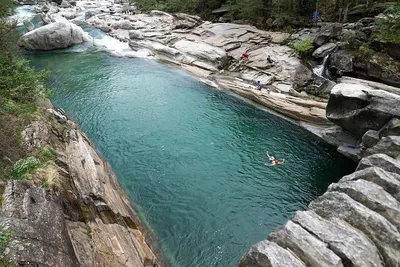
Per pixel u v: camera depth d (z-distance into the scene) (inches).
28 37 1800.0
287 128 1156.5
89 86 1432.1
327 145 1069.8
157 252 687.7
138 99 1328.7
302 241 454.3
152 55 1776.6
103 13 2588.6
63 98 1318.9
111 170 914.7
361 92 940.6
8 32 1190.3
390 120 852.0
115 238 608.1
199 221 775.1
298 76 1362.0
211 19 2186.3
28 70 979.3
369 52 1191.6
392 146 729.0
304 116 1166.3
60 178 619.5
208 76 1517.0
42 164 632.4
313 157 1014.4
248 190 876.0
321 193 874.8
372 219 479.8
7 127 687.1
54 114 935.0
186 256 689.0
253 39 1712.6
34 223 446.3
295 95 1282.0
